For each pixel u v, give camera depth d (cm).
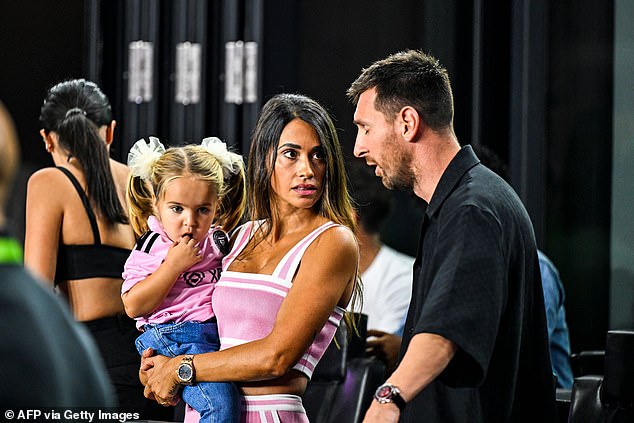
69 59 973
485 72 846
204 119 902
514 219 440
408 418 444
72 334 273
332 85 909
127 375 572
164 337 477
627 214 826
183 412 588
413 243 884
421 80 453
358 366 600
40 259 565
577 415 489
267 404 455
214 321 486
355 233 477
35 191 572
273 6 898
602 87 834
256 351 443
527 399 454
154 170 488
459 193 440
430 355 405
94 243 577
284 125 465
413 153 455
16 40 987
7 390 254
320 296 446
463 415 436
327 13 909
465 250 418
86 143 583
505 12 846
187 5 905
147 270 485
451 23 872
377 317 741
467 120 864
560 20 838
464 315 407
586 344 837
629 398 470
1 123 269
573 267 839
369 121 461
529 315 453
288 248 463
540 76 832
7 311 259
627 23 827
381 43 898
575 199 838
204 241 489
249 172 477
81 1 972
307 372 463
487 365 411
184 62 905
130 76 921
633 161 826
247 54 893
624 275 827
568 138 837
